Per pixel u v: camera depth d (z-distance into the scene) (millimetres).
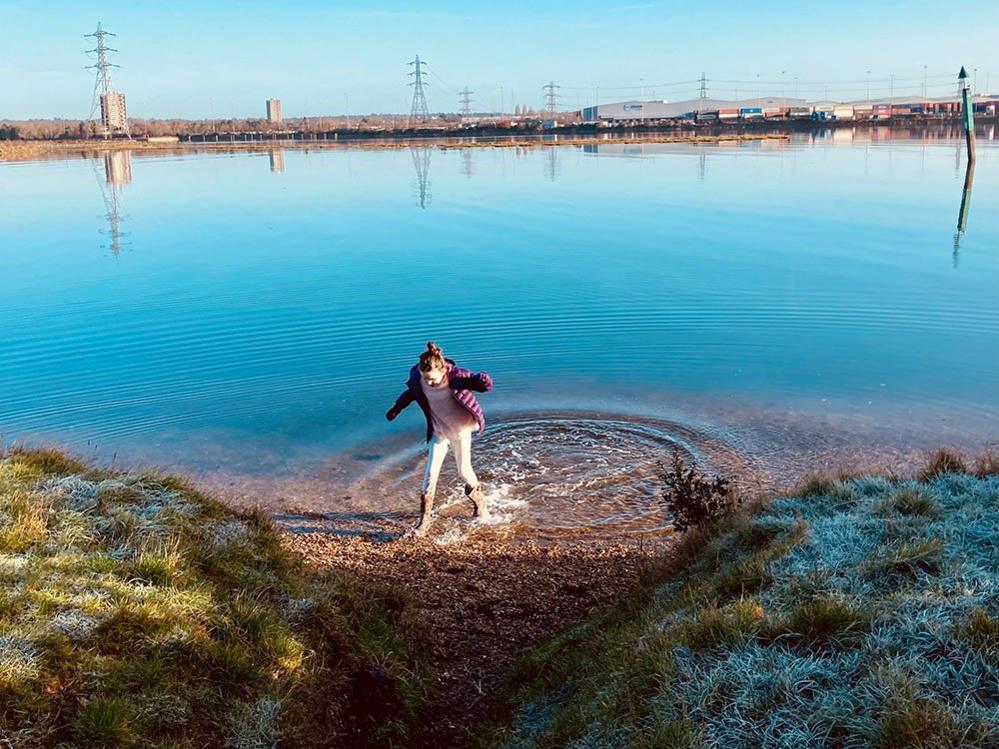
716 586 6262
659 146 120500
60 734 4648
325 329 20516
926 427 13188
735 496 9742
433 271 28062
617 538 10164
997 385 15164
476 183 64438
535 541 10133
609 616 7391
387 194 57406
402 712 6289
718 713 4625
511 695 6652
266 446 13328
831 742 4242
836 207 43031
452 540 10188
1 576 5676
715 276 25797
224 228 41469
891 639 4820
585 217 41844
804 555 6309
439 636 7727
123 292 25609
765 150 101500
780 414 14008
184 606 5875
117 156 124000
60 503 7086
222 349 18891
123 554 6418
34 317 22328
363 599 7492
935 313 20594
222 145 168250
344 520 10828
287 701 5574
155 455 12930
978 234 33031
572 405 14742
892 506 7047
